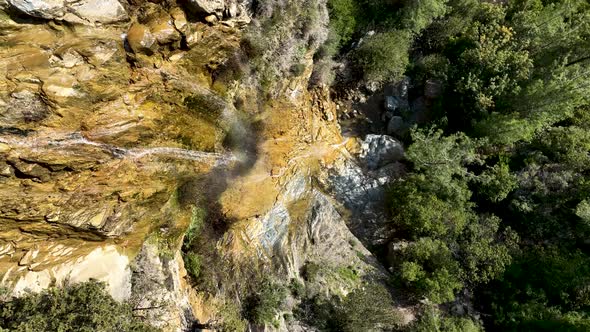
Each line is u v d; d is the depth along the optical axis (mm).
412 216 14461
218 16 9625
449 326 12898
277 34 11727
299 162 14227
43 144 6938
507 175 14883
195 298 9539
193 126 10094
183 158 9742
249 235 11266
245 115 12008
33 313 6227
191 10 9047
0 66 6508
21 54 6719
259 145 12859
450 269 13617
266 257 11320
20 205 6633
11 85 6574
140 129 8531
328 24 14266
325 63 14852
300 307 11352
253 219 11594
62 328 6012
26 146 6723
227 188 11430
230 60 10703
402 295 13703
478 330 13430
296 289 11406
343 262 13281
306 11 12461
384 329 12320
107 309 6598
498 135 15250
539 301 13906
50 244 7348
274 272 11289
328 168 15250
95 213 7680
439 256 13781
